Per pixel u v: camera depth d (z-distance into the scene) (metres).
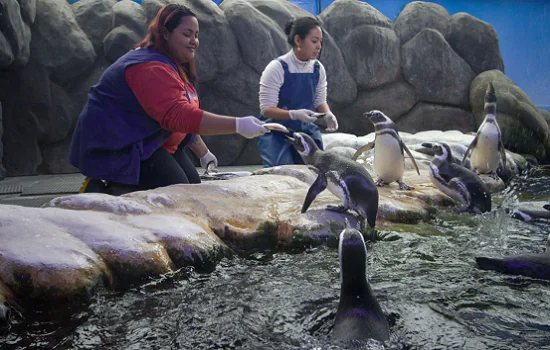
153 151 4.20
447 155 4.62
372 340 1.82
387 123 4.64
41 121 8.76
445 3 13.29
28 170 8.62
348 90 10.83
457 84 11.09
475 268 2.92
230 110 10.07
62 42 8.91
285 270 2.96
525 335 2.03
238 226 3.43
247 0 10.79
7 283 2.32
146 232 2.94
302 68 5.92
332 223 3.52
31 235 2.61
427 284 2.64
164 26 4.25
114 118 4.11
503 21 13.56
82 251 2.59
